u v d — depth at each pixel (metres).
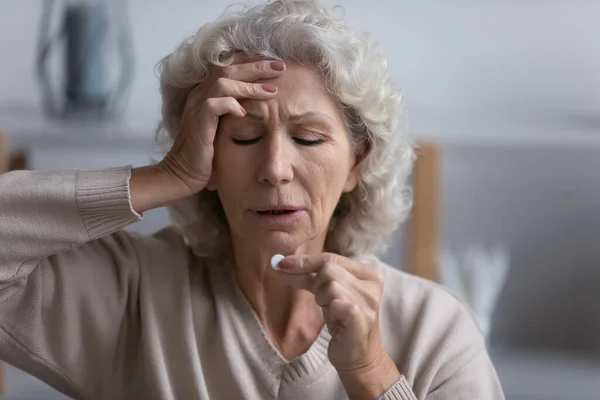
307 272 1.13
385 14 2.43
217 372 1.27
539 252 2.48
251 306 1.30
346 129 1.22
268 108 1.14
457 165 2.48
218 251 1.35
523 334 2.49
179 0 2.44
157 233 1.42
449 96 2.46
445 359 1.28
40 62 2.27
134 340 1.30
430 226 2.10
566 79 2.45
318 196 1.18
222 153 1.18
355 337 1.10
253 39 1.18
